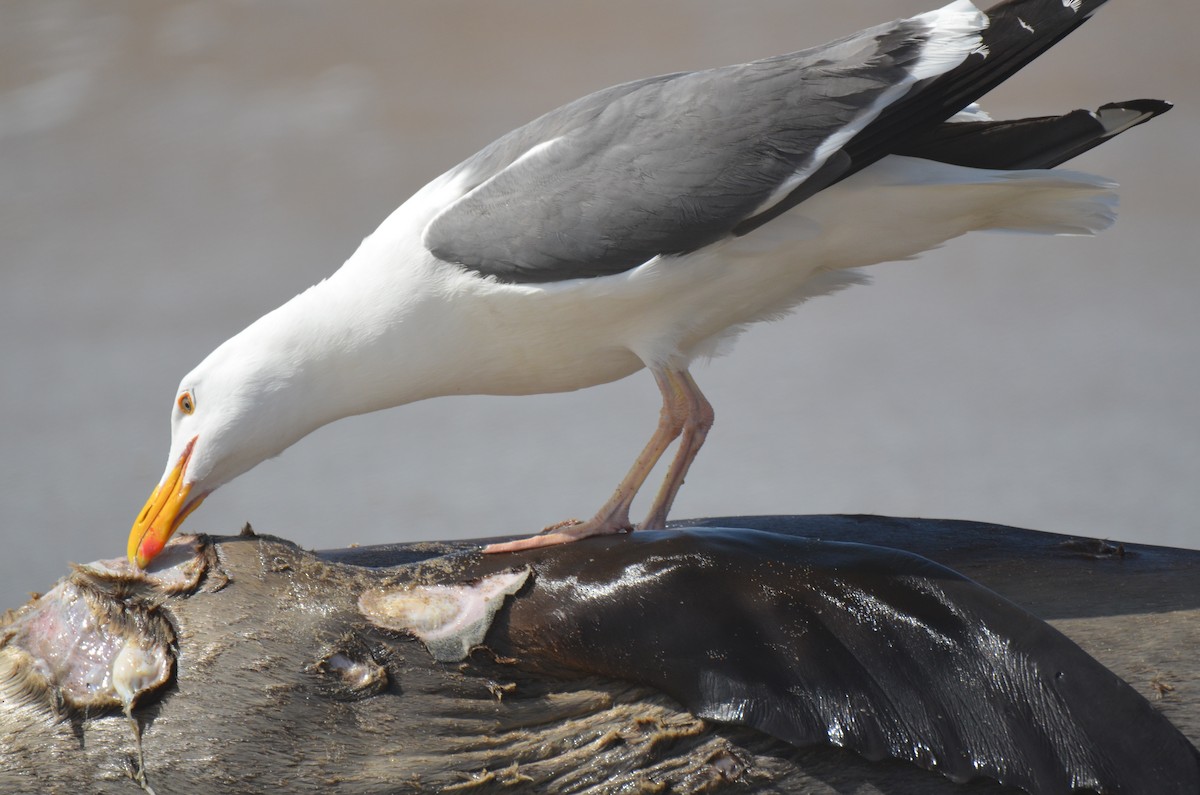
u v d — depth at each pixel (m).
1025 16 8.76
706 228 8.77
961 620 7.44
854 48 8.95
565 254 8.83
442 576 8.08
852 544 8.01
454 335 9.16
